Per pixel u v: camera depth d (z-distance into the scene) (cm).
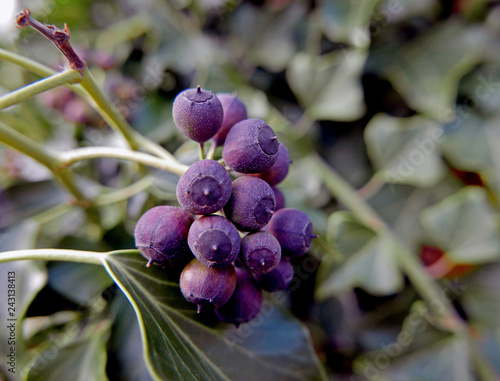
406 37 15
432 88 15
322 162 15
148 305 9
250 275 10
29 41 14
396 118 16
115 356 11
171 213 9
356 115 15
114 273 9
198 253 8
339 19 14
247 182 9
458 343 14
